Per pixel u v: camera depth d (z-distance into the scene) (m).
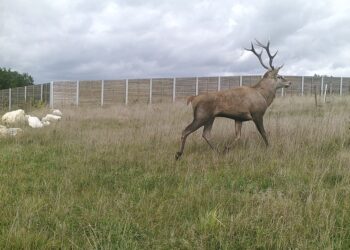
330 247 4.21
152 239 4.62
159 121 16.25
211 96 9.70
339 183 6.54
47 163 9.13
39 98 34.25
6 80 75.69
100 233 4.65
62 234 4.64
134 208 5.68
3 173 8.12
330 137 9.73
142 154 9.65
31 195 6.41
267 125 11.56
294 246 4.35
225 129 11.77
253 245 4.42
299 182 6.60
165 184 6.94
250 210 5.34
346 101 19.97
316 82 27.95
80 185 7.09
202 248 4.36
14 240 4.40
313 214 5.13
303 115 14.73
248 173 7.48
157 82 30.02
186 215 5.41
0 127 14.95
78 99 32.16
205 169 7.91
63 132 13.65
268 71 10.38
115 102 31.22
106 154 9.83
